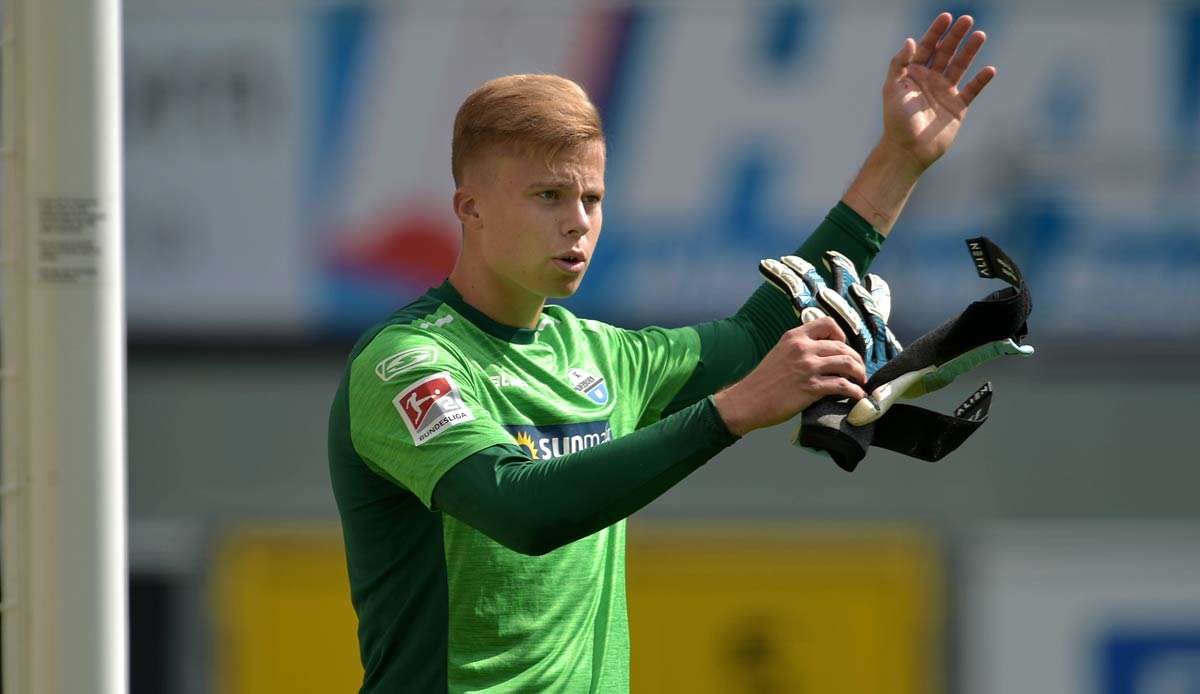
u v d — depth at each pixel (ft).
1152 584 87.51
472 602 27.58
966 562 86.07
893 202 32.86
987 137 88.63
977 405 26.27
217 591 84.53
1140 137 88.43
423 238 86.28
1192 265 88.33
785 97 86.58
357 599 28.89
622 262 86.69
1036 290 88.43
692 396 32.71
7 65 28.50
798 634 85.30
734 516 85.25
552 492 24.43
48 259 28.17
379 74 85.97
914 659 85.61
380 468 27.17
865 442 25.50
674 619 84.69
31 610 28.22
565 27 86.38
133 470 85.05
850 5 86.58
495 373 28.68
